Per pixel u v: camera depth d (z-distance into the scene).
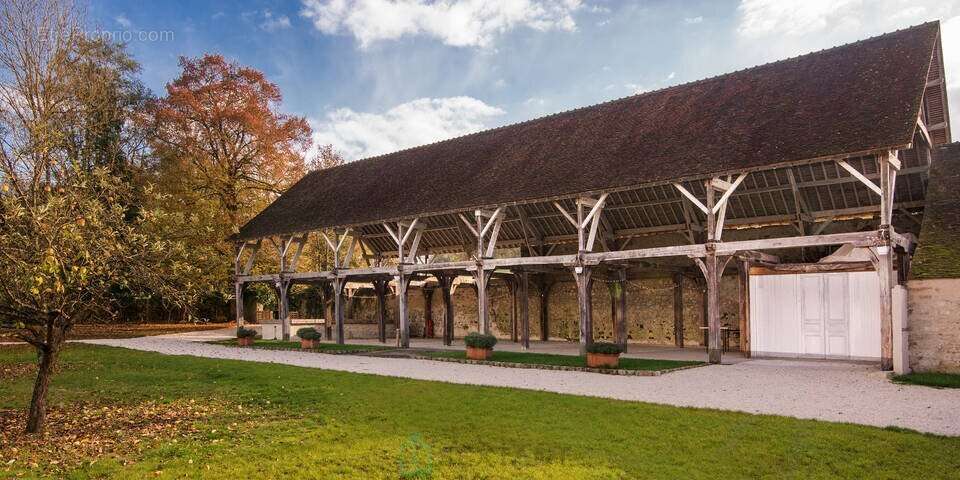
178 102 30.91
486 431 8.04
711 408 9.16
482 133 25.88
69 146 18.27
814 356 16.97
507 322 27.66
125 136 29.83
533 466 6.55
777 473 6.20
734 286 20.98
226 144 33.34
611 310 24.31
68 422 9.20
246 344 23.91
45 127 14.18
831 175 17.23
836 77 16.38
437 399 10.39
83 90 23.72
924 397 10.09
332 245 24.73
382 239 29.73
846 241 13.55
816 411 8.98
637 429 7.97
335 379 13.09
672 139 17.53
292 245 34.31
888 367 13.09
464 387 11.68
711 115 17.77
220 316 38.59
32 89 21.02
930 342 12.87
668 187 19.91
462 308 29.25
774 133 15.30
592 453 6.99
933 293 12.89
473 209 19.89
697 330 21.97
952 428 7.78
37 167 10.76
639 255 16.66
